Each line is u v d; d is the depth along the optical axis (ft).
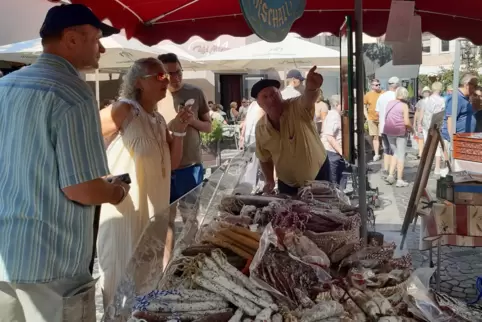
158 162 9.59
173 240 6.89
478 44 14.79
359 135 9.59
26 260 6.29
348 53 9.61
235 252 6.45
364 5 14.20
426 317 5.72
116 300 5.66
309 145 11.04
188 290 5.57
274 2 6.49
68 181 6.26
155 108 10.26
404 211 20.06
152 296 5.41
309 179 11.16
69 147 6.21
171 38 14.61
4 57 22.27
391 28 10.96
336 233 7.22
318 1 13.80
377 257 6.99
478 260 14.67
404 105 25.21
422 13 14.43
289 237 6.59
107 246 8.93
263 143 11.39
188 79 56.75
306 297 5.72
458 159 17.46
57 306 6.56
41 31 6.67
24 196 6.31
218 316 5.21
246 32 14.87
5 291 6.40
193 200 7.89
